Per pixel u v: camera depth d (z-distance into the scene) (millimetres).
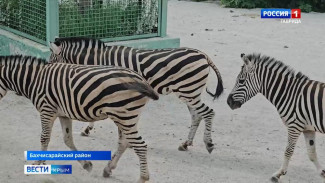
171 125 9297
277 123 9562
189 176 7332
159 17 11891
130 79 6473
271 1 20781
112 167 7176
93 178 7168
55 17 10711
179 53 7906
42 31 11047
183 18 18141
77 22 11164
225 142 8617
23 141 8281
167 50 8039
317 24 18031
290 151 7168
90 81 6543
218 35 15898
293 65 12984
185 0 21766
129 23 11734
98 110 6582
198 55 7922
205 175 7387
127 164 7648
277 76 7246
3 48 11883
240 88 7598
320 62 13383
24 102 10102
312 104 6875
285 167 7238
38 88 6949
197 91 7945
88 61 8125
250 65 7461
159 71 7898
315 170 7672
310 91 6930
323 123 6816
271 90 7293
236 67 12727
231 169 7621
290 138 7152
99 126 9109
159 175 7312
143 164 6730
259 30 16797
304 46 14969
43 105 6949
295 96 7043
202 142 8609
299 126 7055
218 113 9938
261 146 8508
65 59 8266
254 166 7750
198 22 17625
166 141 8570
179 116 9758
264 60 7391
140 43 11508
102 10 11367
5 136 8453
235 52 14055
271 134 9039
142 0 11750
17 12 11734
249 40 15438
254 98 10883
